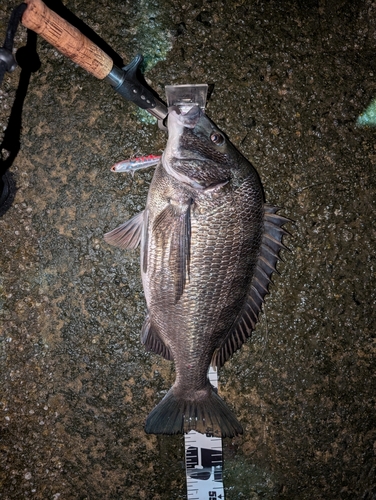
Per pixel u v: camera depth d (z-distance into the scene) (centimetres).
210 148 52
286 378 66
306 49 64
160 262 54
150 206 54
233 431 59
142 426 64
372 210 66
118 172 62
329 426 67
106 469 65
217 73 63
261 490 67
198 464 65
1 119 61
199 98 60
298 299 66
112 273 63
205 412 59
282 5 64
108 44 61
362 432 68
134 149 62
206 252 52
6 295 62
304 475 67
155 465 65
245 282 55
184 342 56
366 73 66
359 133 66
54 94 62
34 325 63
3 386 63
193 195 52
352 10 65
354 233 66
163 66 62
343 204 66
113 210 62
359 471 68
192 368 57
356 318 67
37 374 63
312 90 65
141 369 64
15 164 62
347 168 65
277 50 64
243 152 63
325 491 68
